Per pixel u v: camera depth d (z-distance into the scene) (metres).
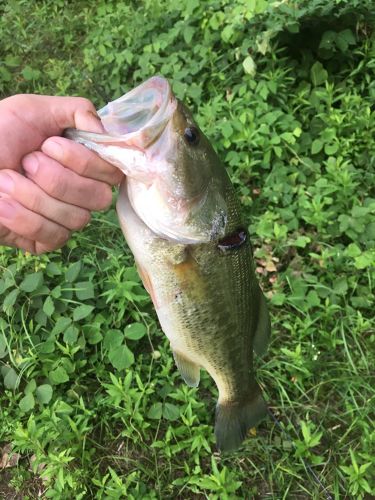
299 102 0.71
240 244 0.31
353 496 0.46
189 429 0.47
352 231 0.59
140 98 0.26
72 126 0.27
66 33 0.95
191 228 0.28
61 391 0.51
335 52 0.74
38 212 0.25
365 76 0.73
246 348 0.36
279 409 0.51
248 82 0.72
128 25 0.87
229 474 0.46
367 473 0.46
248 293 0.34
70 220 0.25
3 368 0.51
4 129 0.26
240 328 0.34
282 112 0.68
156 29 0.84
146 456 0.48
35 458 0.47
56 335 0.52
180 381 0.52
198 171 0.28
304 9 0.68
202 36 0.79
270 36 0.69
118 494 0.44
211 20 0.77
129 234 0.29
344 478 0.47
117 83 0.81
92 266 0.59
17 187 0.24
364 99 0.71
